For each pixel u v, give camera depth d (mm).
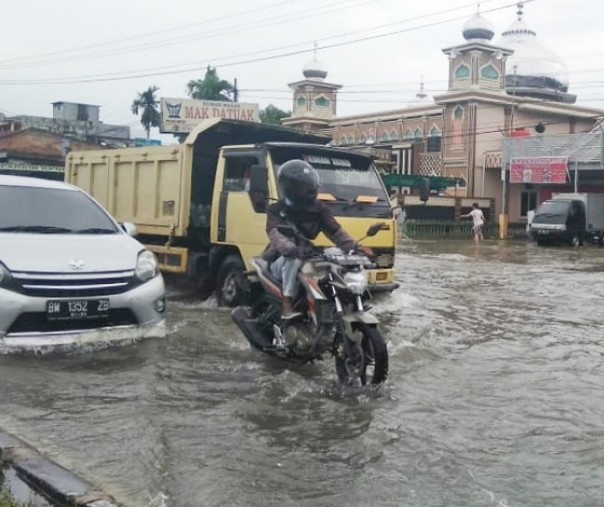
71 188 8258
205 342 7473
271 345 6414
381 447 4492
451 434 4746
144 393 5621
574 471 4129
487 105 37438
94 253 7039
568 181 32344
